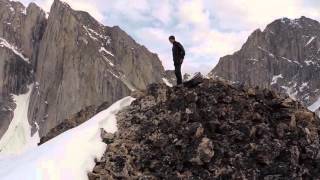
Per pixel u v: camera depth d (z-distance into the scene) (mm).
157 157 26516
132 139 27344
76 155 25719
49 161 24953
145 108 29047
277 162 26547
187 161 26281
